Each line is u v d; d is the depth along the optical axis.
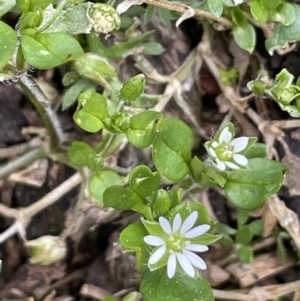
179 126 0.05
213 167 0.05
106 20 0.05
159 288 0.05
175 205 0.05
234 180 0.05
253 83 0.06
